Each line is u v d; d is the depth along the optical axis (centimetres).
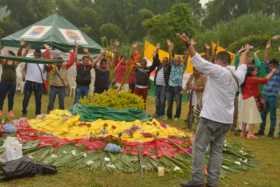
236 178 833
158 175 798
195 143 718
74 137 942
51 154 855
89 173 787
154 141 921
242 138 1281
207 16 7069
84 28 7206
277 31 3584
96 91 1506
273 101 1338
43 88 1471
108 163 827
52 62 778
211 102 700
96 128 962
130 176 786
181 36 693
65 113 1093
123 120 1015
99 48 2744
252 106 1274
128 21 7800
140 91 1523
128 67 1588
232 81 697
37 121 1070
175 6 4231
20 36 2684
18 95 2111
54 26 2686
